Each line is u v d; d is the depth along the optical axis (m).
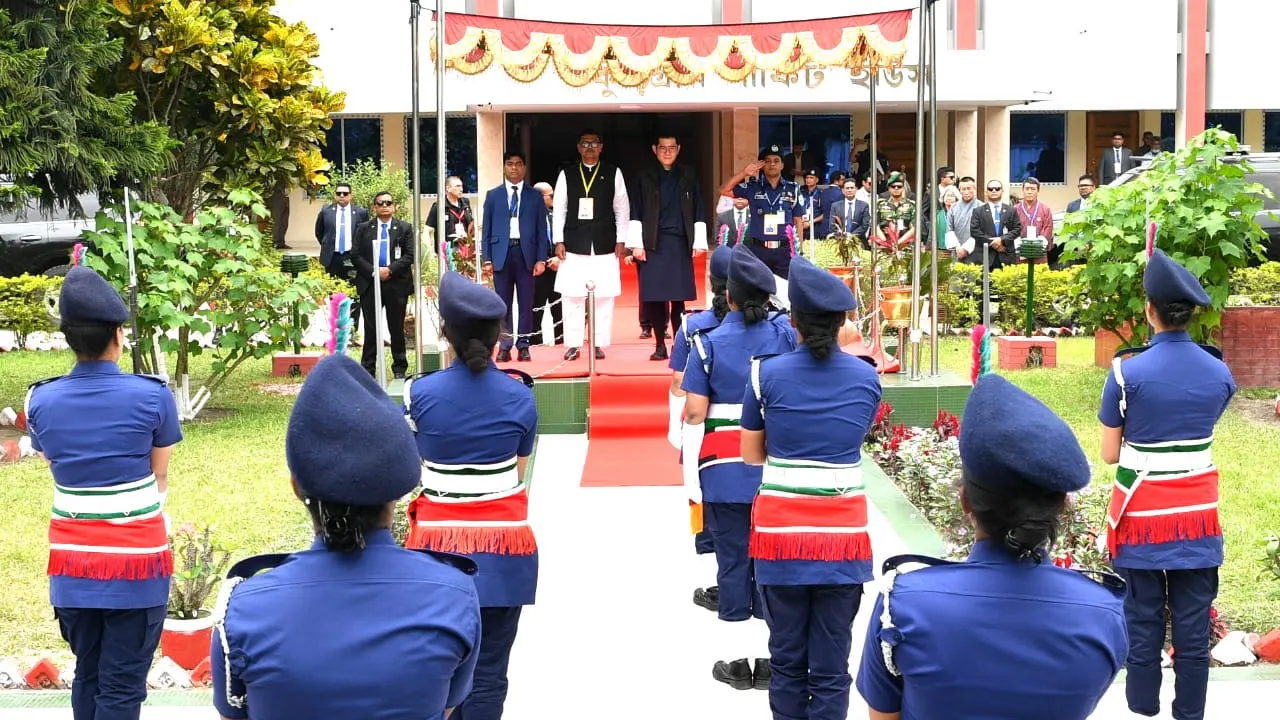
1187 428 5.51
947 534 8.83
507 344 13.12
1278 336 13.85
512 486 5.28
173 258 12.12
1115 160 24.20
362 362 14.08
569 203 12.91
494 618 5.24
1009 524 3.01
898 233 15.14
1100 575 3.17
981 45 25.12
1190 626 5.59
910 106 22.78
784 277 13.55
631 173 26.92
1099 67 25.31
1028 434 2.96
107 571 5.21
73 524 5.22
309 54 15.62
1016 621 2.96
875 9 23.11
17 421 12.72
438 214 10.95
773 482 5.30
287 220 25.25
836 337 5.30
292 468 3.03
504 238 13.02
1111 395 5.61
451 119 26.50
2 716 5.96
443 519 5.21
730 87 21.27
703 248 12.86
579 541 8.81
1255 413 12.80
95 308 5.23
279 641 2.95
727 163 23.31
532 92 21.41
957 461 9.17
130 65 13.79
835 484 5.25
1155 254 5.64
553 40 11.81
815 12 23.34
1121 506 5.62
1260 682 6.31
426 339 14.01
